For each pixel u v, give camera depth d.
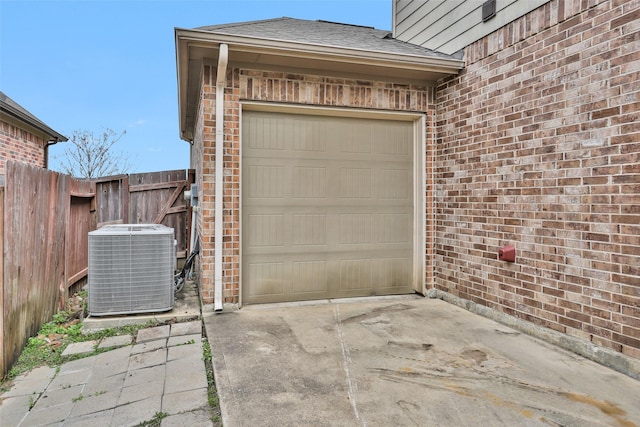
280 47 3.88
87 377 2.78
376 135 4.90
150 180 6.72
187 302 4.62
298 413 2.23
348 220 4.81
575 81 3.16
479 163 4.23
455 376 2.70
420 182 4.97
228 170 4.24
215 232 4.20
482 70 4.19
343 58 4.14
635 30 2.73
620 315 2.83
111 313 3.93
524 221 3.65
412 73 4.61
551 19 3.37
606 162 2.93
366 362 2.93
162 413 2.27
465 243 4.44
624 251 2.81
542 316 3.46
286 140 4.57
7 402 2.46
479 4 4.23
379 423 2.13
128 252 3.97
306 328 3.70
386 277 4.98
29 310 3.41
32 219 3.48
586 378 2.69
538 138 3.50
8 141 6.98
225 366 2.85
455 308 4.43
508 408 2.29
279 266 4.57
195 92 5.23
